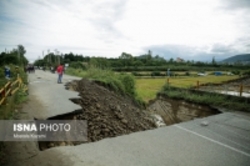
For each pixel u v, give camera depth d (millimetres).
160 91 15516
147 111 17609
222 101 10250
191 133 6016
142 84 35719
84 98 10961
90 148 4656
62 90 12273
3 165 3711
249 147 5098
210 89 14617
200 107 11156
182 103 12680
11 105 6777
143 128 11250
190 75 55031
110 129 8461
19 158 4004
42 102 8617
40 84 15148
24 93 9875
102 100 12516
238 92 14203
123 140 5266
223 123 7117
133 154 4445
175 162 4164
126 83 23297
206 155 4555
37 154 4223
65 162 3951
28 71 32531
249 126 6809
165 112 14359
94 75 23297
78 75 27266
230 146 5125
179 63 91125
